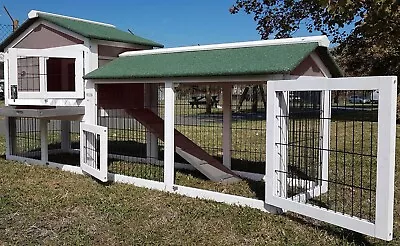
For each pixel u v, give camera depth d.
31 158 6.82
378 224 2.96
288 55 4.00
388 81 2.84
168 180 4.83
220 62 4.47
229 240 3.26
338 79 3.16
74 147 8.63
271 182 3.85
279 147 3.82
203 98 16.89
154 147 6.84
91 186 5.01
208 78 4.36
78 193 4.66
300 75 4.11
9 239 3.29
